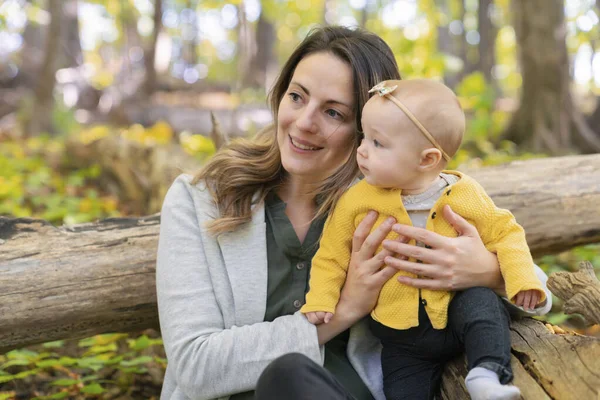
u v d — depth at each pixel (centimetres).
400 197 185
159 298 200
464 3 1495
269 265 202
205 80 2020
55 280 238
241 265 199
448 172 195
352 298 188
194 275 197
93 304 242
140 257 252
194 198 208
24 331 234
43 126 1030
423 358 189
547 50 837
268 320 199
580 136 841
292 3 1880
